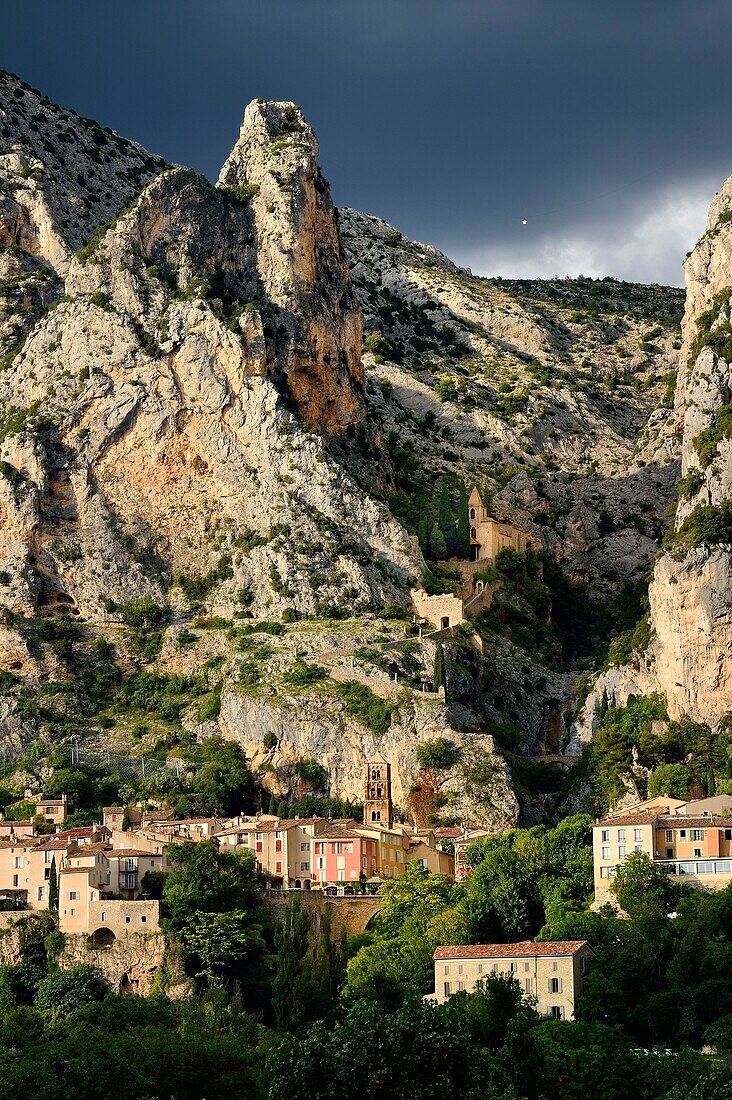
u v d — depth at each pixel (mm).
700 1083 186375
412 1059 189750
